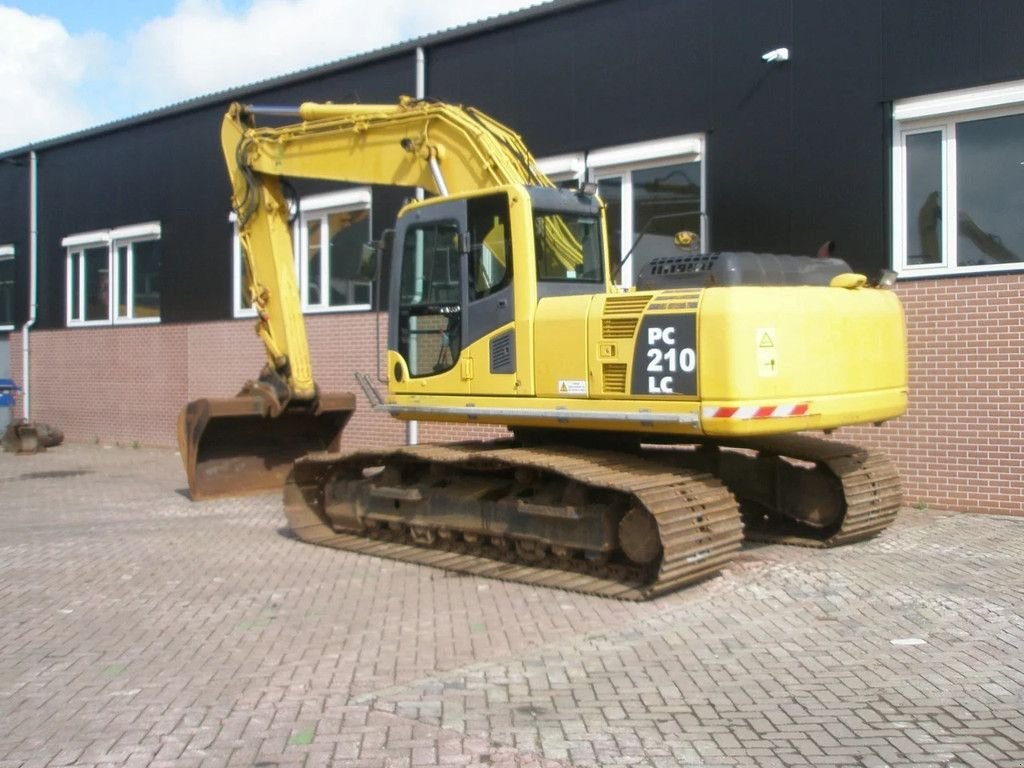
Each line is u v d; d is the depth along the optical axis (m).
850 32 11.45
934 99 10.93
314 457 10.20
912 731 4.99
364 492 9.95
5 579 8.72
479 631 6.89
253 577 8.70
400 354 9.46
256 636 6.91
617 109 13.30
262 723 5.30
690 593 7.69
